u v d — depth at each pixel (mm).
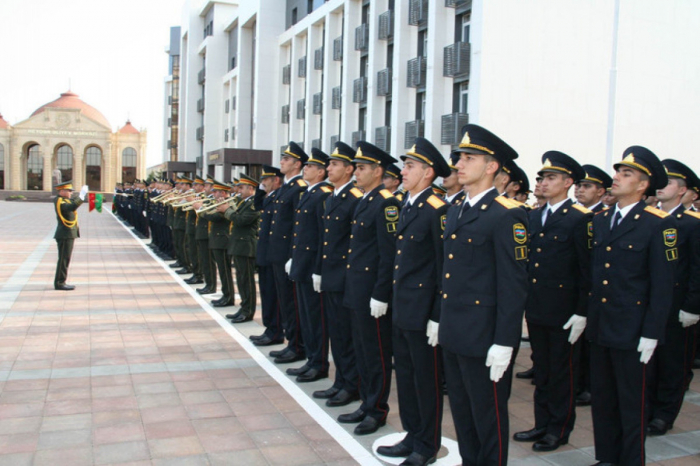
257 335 7379
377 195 4797
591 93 17297
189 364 6215
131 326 7746
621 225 4043
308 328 5914
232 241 8102
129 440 4352
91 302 9203
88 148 73500
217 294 10211
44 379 5582
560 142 16906
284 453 4238
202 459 4098
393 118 19609
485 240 3445
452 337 3492
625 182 4031
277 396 5371
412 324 3957
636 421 3895
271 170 7234
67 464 3953
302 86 28703
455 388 3654
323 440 4477
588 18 17141
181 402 5141
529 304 4629
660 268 3812
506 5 15938
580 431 4824
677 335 4828
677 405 4832
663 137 18625
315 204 5691
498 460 3516
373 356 4664
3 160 69375
